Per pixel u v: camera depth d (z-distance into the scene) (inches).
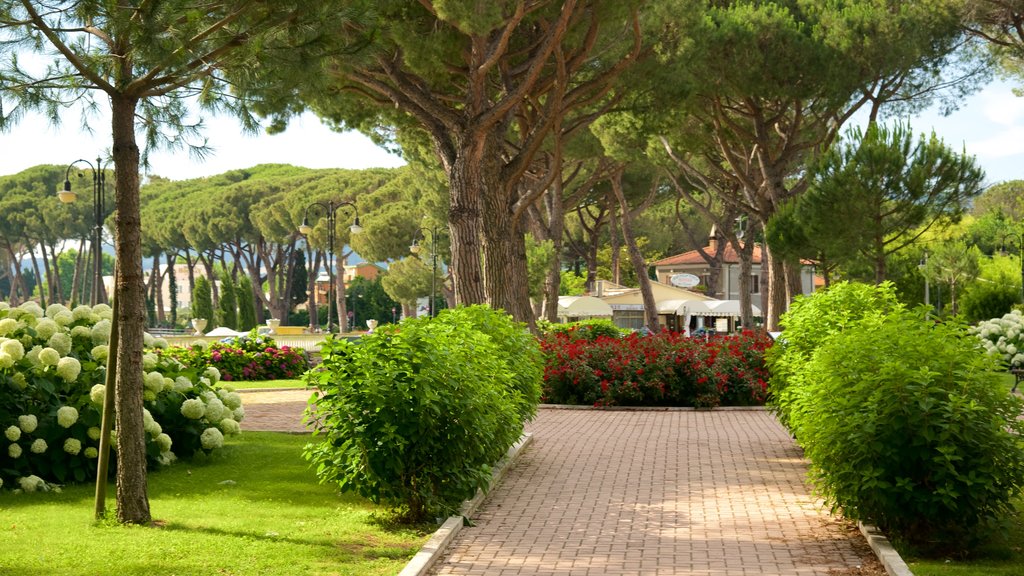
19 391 339.3
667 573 241.3
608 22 685.9
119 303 277.7
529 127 867.4
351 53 281.3
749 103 1011.9
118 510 280.1
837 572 241.1
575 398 711.7
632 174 1599.4
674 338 740.7
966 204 877.8
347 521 294.5
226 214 2507.4
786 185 1450.5
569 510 325.1
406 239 1967.3
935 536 262.7
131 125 274.8
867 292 455.8
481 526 300.2
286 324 2610.7
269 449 448.8
